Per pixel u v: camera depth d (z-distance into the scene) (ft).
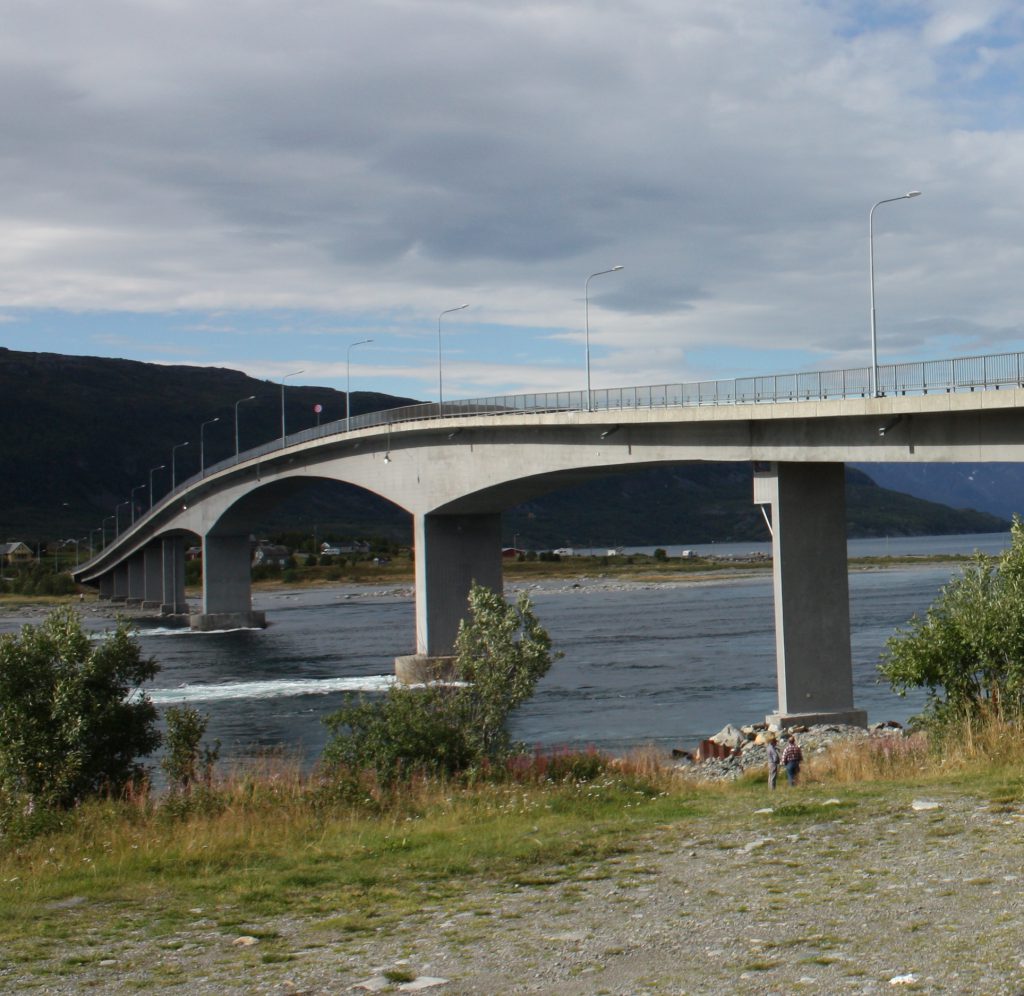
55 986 35.53
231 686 226.79
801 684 143.84
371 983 33.32
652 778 79.66
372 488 273.13
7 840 63.26
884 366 134.31
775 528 147.33
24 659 80.79
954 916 34.91
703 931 36.19
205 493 406.21
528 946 36.24
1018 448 119.65
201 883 50.11
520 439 212.23
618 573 652.07
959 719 75.00
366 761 79.20
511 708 87.56
